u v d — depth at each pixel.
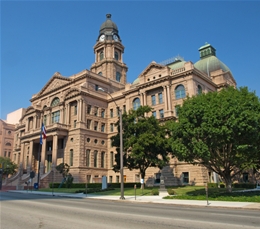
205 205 20.77
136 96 63.38
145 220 13.10
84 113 63.66
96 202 25.12
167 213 16.00
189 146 28.16
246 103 26.77
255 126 25.53
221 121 25.98
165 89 56.28
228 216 14.65
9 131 111.81
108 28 88.81
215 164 31.09
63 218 13.83
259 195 26.61
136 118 45.50
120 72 85.94
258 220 13.16
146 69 61.44
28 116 78.62
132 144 39.91
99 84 71.31
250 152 27.11
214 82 62.72
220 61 69.94
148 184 55.16
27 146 74.75
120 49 87.75
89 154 62.41
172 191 31.69
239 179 53.34
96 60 88.00
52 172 59.59
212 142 27.08
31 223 12.35
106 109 70.62
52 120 72.12
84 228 11.01
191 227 11.20
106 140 68.00
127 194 34.59
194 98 30.86
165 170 52.66
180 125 28.45
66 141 63.72
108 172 65.38
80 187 51.91
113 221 12.80
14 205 21.03
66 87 72.06
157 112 57.47
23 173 72.62
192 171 49.00
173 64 67.00
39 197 32.75
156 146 38.94
